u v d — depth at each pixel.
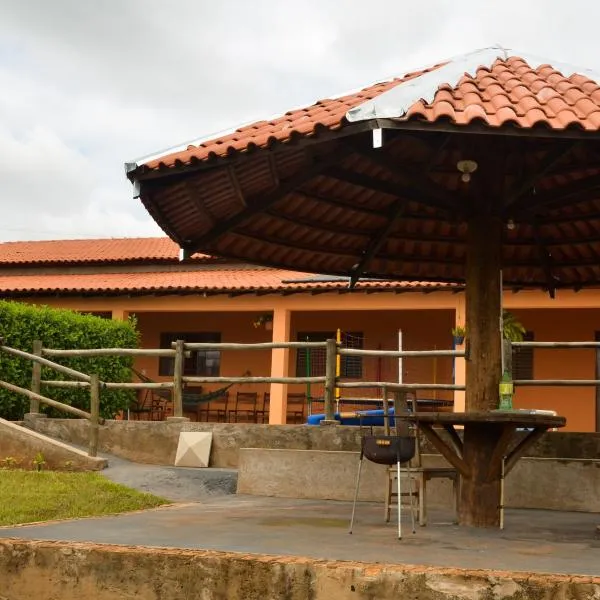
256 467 9.55
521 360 20.02
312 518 7.23
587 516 7.91
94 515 7.85
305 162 7.28
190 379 11.31
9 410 12.54
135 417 20.47
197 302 20.16
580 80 6.88
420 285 18.00
